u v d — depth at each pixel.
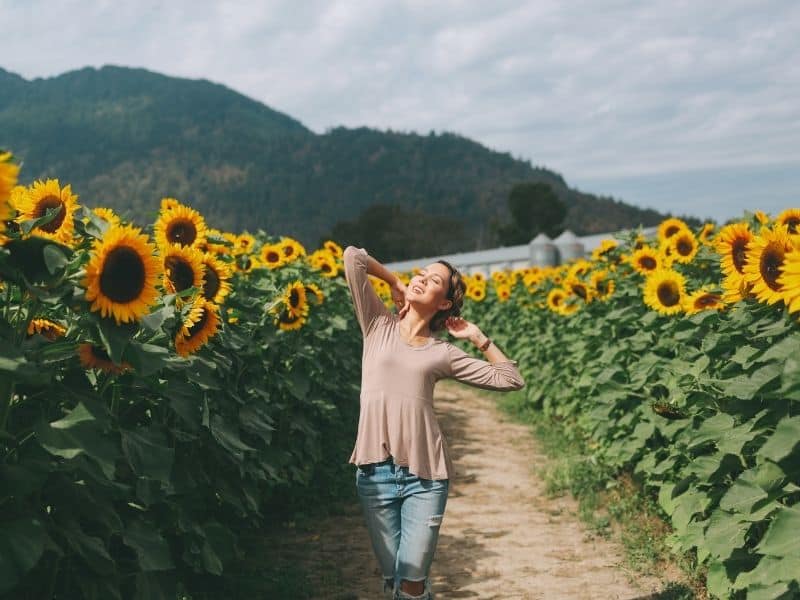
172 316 3.25
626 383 7.29
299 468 6.96
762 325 4.02
